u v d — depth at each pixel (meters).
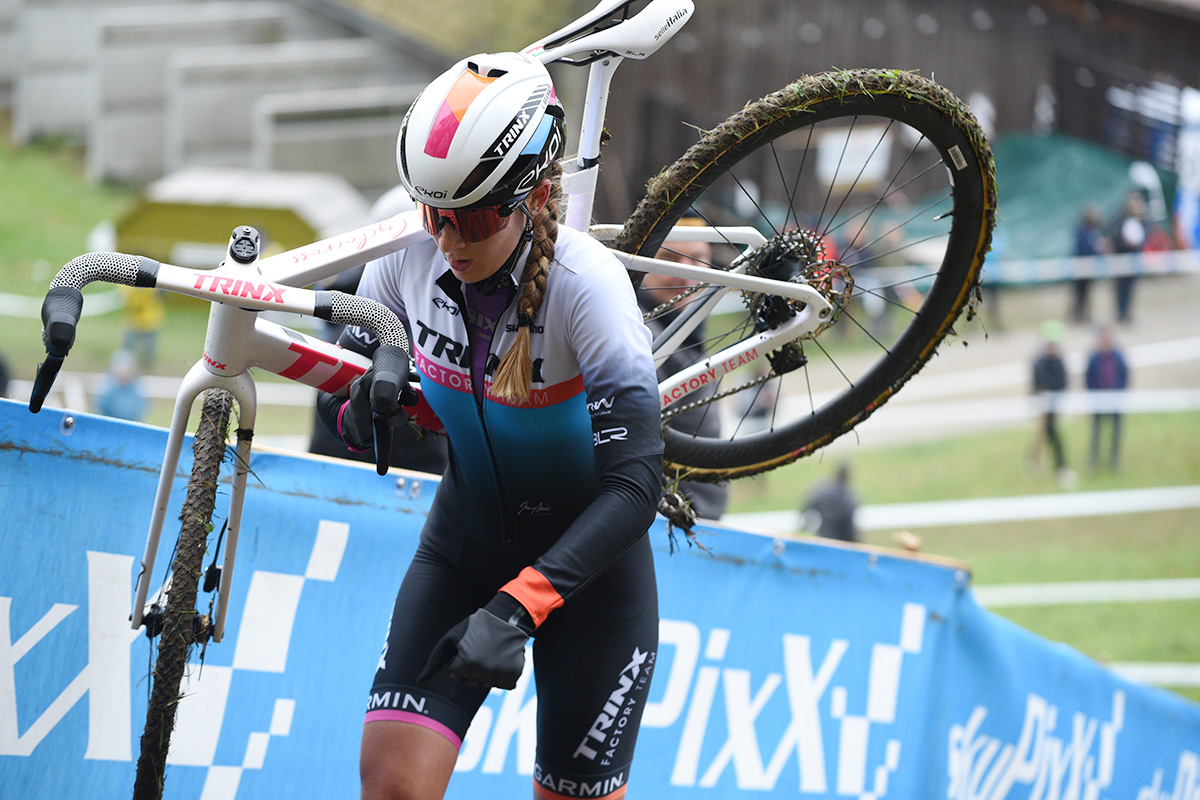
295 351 6.35
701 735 10.09
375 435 5.85
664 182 7.79
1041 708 13.28
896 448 45.38
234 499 6.59
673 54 58.50
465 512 7.20
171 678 6.00
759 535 10.52
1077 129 64.44
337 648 8.65
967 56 63.41
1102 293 62.38
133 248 51.22
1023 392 49.66
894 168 53.84
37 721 7.62
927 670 11.68
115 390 30.17
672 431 8.62
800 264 8.43
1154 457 45.06
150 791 5.99
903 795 11.42
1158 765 15.63
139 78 69.25
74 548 7.82
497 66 6.00
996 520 39.03
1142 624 31.00
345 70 68.12
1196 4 62.75
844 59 61.31
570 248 6.34
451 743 6.56
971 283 8.59
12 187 64.88
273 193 53.12
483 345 6.61
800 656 10.73
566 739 7.15
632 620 7.24
